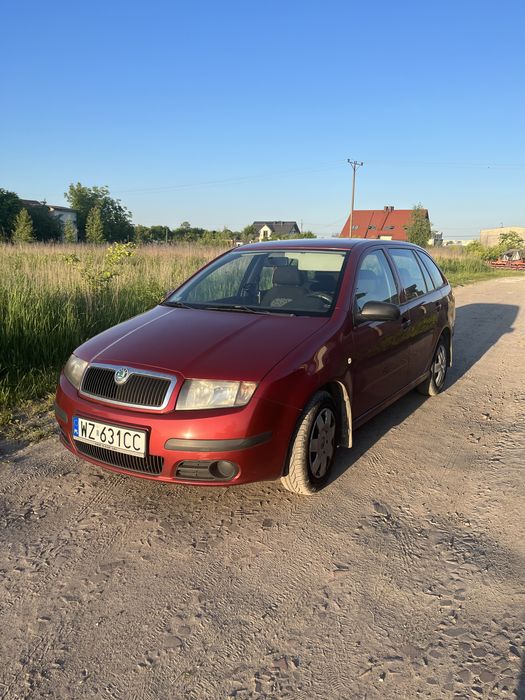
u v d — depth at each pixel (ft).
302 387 10.18
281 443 9.95
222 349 10.40
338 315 12.03
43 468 12.37
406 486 11.78
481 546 9.51
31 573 8.66
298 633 7.44
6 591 8.22
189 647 7.18
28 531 9.83
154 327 11.78
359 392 12.43
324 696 6.42
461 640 7.29
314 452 10.98
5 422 14.98
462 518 10.47
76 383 10.77
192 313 12.70
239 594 8.23
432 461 13.11
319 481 11.25
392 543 9.61
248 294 13.69
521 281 87.25
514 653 7.04
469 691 6.47
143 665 6.88
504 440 14.49
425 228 191.72
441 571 8.80
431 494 11.43
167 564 8.95
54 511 10.53
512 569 8.83
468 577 8.64
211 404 9.50
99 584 8.43
